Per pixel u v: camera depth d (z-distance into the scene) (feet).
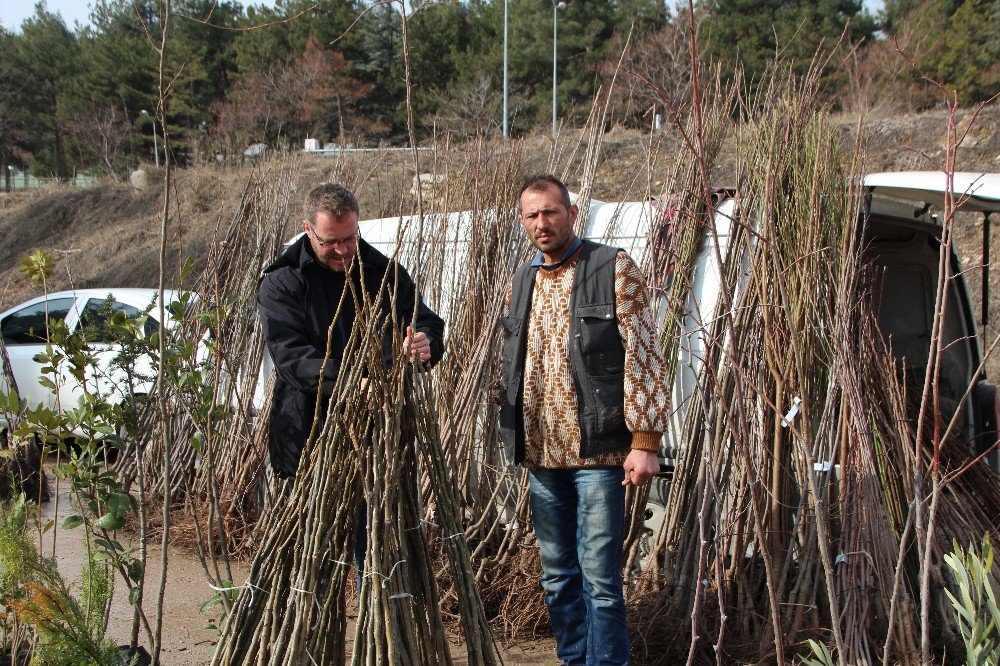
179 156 92.12
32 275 9.93
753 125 12.17
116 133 94.68
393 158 21.90
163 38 7.52
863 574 9.74
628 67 14.32
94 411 8.42
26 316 25.04
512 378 9.76
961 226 32.14
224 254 17.75
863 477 9.87
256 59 95.61
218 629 8.49
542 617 11.87
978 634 6.99
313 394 9.57
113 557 8.45
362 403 7.59
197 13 97.55
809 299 10.64
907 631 9.39
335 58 80.07
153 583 14.35
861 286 11.55
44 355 8.98
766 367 10.59
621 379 9.16
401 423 7.75
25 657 9.03
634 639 10.99
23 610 7.63
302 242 9.85
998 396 14.14
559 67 86.63
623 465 9.20
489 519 12.97
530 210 9.37
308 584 7.22
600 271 9.22
